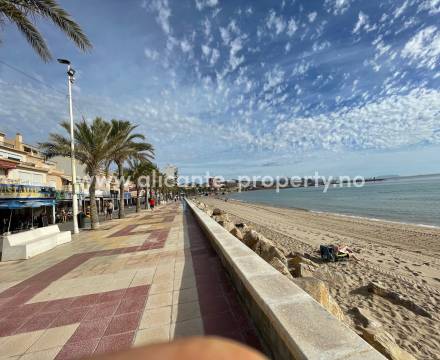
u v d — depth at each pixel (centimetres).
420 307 546
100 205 3416
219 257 569
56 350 284
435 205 3225
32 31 640
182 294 395
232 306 338
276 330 201
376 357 148
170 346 48
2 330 332
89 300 405
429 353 404
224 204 5794
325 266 906
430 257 1015
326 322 184
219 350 47
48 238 877
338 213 3034
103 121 1540
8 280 554
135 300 389
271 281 269
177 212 2281
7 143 2056
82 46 701
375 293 622
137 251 727
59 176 2598
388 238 1419
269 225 2045
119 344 284
